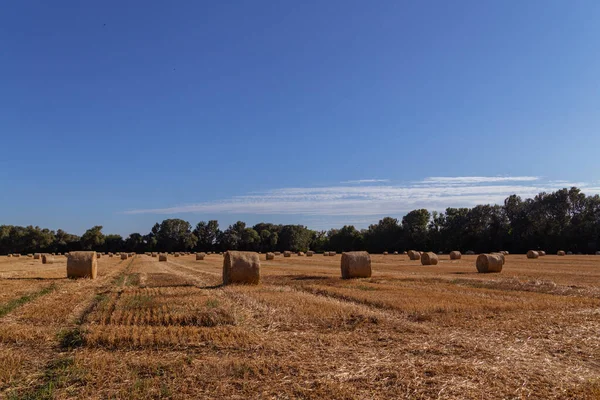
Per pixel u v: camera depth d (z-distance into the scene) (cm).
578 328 1351
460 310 1627
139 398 805
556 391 841
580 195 10388
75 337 1211
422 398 810
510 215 11188
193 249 15750
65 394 824
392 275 3250
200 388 855
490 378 905
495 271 3588
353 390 845
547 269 3975
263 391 840
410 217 12400
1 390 849
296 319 1488
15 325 1372
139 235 15338
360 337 1255
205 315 1506
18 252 14088
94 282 2794
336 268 4456
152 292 2186
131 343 1160
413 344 1170
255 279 2573
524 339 1228
